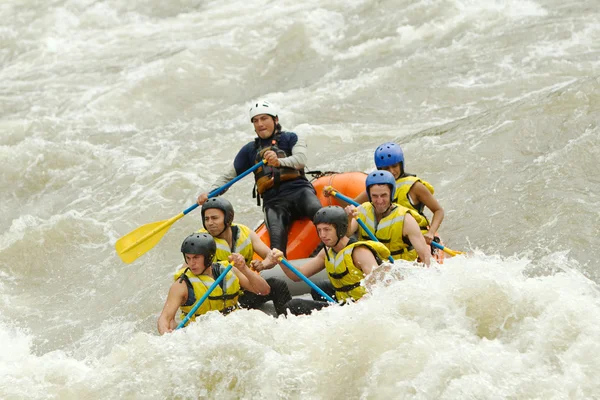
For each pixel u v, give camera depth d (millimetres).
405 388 16672
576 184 29188
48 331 26516
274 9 67188
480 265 19438
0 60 68625
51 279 31078
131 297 28406
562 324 17500
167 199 36562
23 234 34188
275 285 22453
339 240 21594
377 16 57938
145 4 75250
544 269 24484
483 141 34375
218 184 27219
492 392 16141
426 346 17391
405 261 20766
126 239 26078
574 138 32281
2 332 26438
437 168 33344
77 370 18906
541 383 16281
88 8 75375
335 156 37906
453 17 54250
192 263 21016
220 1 73250
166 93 53469
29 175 42531
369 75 48656
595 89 35312
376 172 22781
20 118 52812
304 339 18266
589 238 25750
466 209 29609
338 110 44281
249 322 18875
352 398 17062
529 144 33094
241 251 23281
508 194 29734
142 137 46469
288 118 44281
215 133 45031
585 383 16172
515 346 17531
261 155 26656
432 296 18750
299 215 27172
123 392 17828
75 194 39531
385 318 18188
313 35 57719
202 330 18797
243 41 60406
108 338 25500
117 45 67000
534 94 40594
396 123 41000
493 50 48094
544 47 46875
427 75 46531
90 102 53344
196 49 58656
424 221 24609
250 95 51219
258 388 17453
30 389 18281
